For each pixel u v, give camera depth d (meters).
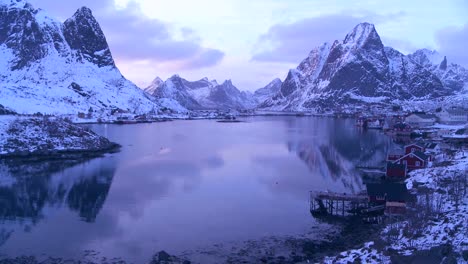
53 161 121.75
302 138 191.88
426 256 44.44
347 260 47.62
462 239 47.22
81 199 80.56
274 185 92.69
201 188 89.69
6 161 119.75
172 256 53.97
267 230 63.66
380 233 56.59
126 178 99.12
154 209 74.12
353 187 90.69
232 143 171.38
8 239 59.59
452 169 87.25
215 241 59.25
